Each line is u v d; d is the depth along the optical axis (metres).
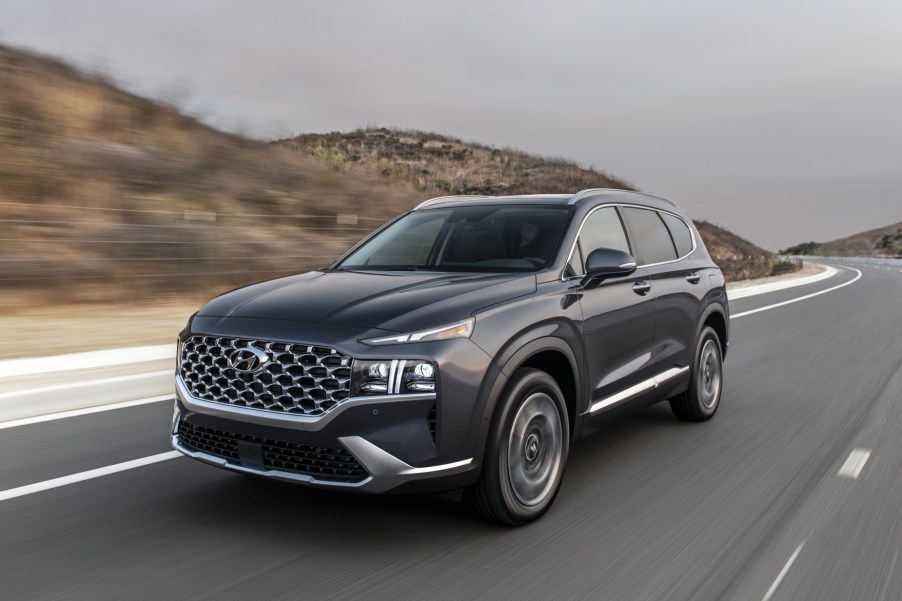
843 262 80.19
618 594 3.08
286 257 14.04
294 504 4.03
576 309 4.22
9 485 4.32
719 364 6.30
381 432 3.32
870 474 4.73
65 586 3.11
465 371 3.45
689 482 4.54
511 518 3.71
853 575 3.28
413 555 3.43
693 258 6.05
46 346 7.95
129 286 11.31
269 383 3.47
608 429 5.81
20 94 15.88
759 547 3.58
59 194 13.41
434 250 4.72
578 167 58.81
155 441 5.21
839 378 8.01
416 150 61.38
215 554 3.42
